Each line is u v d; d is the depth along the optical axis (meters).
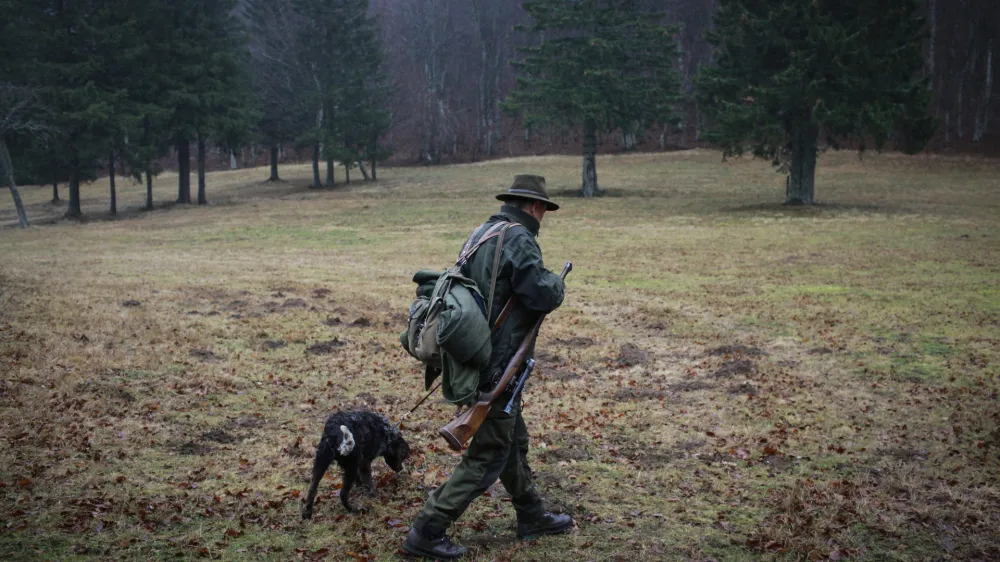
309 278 17.08
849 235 26.33
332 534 4.15
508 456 3.92
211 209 44.69
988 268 18.14
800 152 37.88
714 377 8.39
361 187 56.12
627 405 7.20
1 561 3.57
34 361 7.48
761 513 4.62
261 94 61.56
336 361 8.57
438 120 80.00
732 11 37.59
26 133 39.69
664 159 65.56
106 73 44.03
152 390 6.89
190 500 4.51
